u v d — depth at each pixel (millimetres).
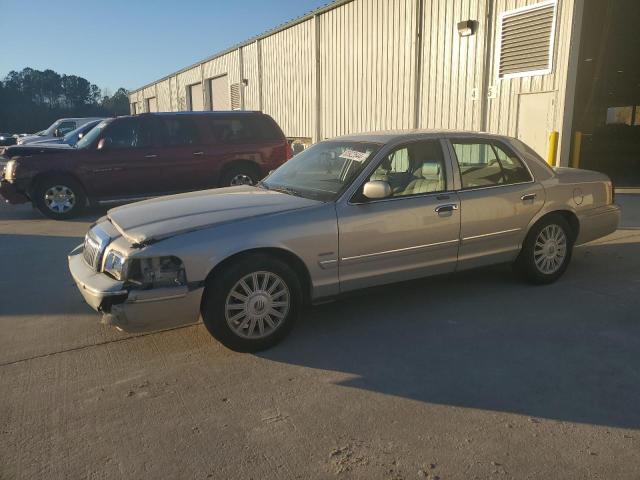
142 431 2932
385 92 14969
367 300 4934
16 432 2941
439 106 13172
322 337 4145
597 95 24344
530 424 2924
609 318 4422
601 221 5582
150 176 9883
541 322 4359
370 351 3885
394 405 3148
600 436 2803
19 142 21469
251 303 3793
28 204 11578
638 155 21656
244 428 2941
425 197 4469
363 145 4656
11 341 4180
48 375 3602
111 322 3547
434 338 4090
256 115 10844
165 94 39750
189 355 3877
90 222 9250
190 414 3090
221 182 10484
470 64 12133
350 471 2562
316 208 4043
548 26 10258
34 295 5273
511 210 4895
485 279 5504
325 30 17484
